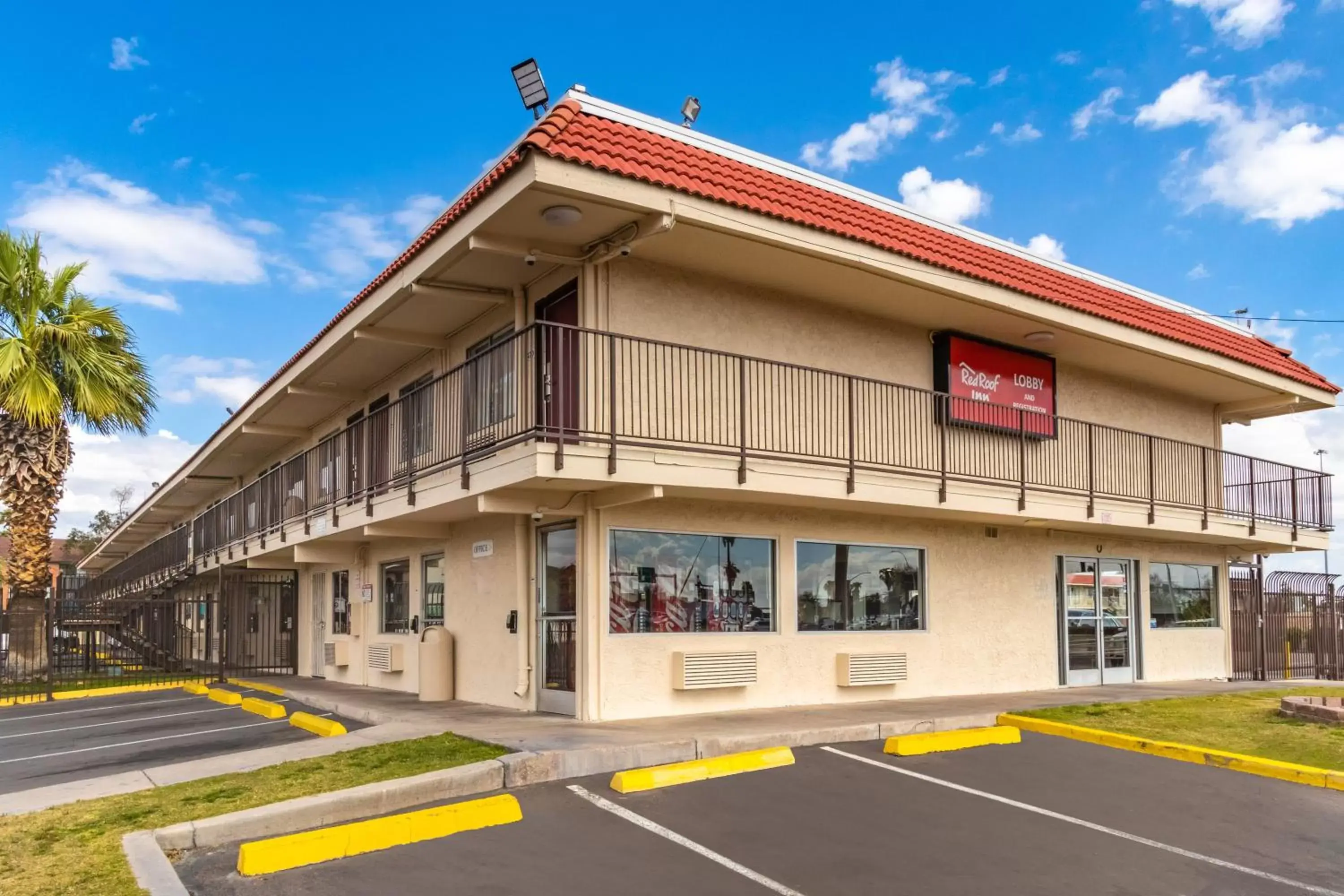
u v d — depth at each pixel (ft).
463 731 33.76
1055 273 55.93
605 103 38.47
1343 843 24.73
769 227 36.42
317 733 38.24
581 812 24.86
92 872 19.49
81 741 40.73
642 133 37.68
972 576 51.67
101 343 74.28
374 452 52.44
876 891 19.95
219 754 35.01
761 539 42.80
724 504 41.50
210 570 82.38
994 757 33.65
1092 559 59.11
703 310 40.50
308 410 65.82
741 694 40.98
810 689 43.37
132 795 25.95
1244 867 22.57
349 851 21.33
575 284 38.40
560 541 40.29
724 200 34.88
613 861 21.21
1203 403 66.85
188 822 22.49
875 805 26.58
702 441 37.99
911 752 33.55
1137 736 37.19
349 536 53.42
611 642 37.52
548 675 40.50
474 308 43.80
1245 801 28.68
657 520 39.40
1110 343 51.83
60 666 72.74
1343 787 30.17
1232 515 60.59
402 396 48.42
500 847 21.98
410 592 53.88
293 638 74.43
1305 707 42.04
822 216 39.09
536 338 40.42
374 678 57.26
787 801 26.53
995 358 51.31
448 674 47.01
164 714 49.60
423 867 20.49
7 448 69.21
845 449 44.45
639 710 37.83
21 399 67.31
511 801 24.31
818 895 19.62
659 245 37.06
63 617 71.77
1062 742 37.22
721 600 41.16
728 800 26.40
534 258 36.50
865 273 40.60
